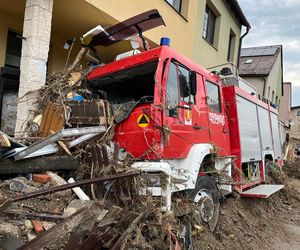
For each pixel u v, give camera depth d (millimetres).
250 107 8016
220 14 14594
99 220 2965
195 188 4953
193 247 4801
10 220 2887
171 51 4805
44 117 5016
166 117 4410
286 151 21359
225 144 6363
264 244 6238
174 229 3996
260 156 8672
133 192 3832
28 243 2393
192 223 4789
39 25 5887
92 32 6004
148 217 3789
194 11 11594
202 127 5363
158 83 4395
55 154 4113
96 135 4371
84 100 4812
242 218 6832
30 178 3793
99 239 2855
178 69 4871
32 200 3396
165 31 9539
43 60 5973
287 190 10711
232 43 17406
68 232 2625
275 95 30562
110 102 5219
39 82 5902
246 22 17453
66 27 7902
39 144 3773
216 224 5578
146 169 4086
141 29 6023
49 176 3803
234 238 5840
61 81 5551
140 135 4352
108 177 3365
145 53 4777
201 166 5363
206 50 13227
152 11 5496
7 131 7250
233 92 6914
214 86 6145
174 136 4520
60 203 3504
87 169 4207
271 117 10203
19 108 5719
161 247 3756
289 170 18203
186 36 11062
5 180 3602
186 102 4949
